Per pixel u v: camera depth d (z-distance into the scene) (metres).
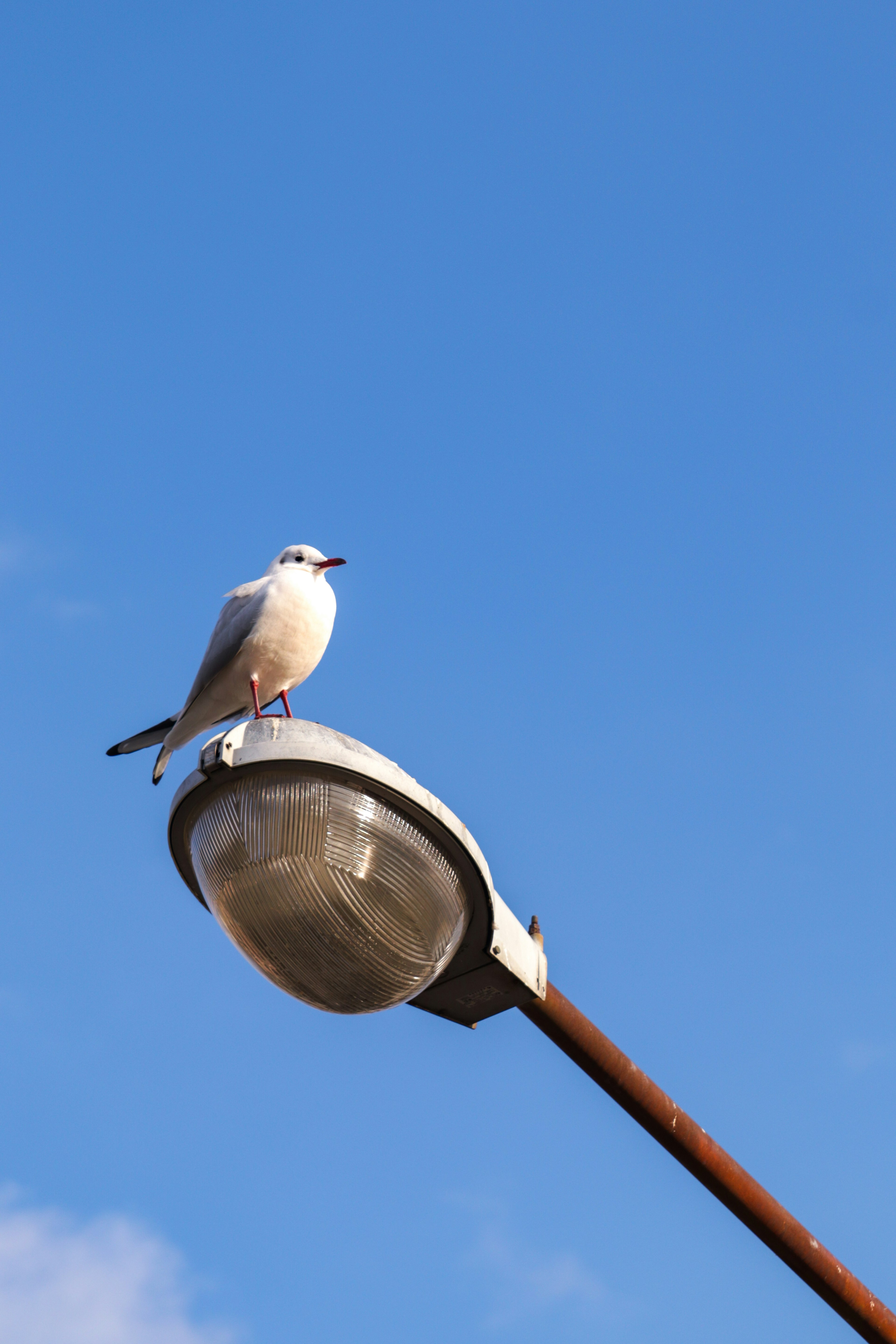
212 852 7.88
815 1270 8.49
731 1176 8.34
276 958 7.87
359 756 7.70
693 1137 8.31
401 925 7.77
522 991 8.34
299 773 7.73
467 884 8.06
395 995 7.99
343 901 7.65
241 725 7.86
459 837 7.85
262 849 7.67
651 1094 8.29
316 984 7.95
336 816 7.69
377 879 7.68
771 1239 8.47
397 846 7.74
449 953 8.08
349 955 7.76
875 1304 8.62
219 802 7.86
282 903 7.67
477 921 8.17
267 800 7.71
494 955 8.15
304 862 7.63
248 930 7.83
